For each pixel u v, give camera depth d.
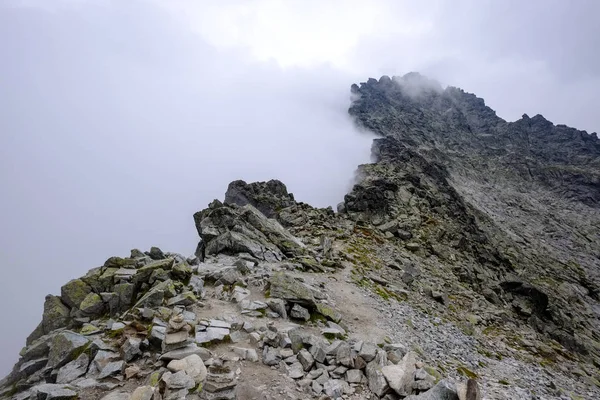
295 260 32.03
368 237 51.06
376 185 75.56
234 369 12.98
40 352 14.52
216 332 15.00
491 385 19.75
